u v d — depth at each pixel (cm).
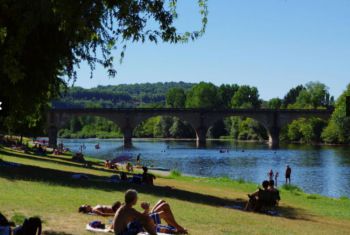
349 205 3625
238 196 3566
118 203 1866
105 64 1292
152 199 2667
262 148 15488
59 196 2358
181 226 1694
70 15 980
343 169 8681
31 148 9531
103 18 1083
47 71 1512
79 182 3209
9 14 990
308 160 10725
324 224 2455
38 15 962
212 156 11850
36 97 1719
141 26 1101
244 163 9919
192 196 3139
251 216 2394
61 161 6388
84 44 1462
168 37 1135
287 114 17750
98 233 1520
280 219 2445
